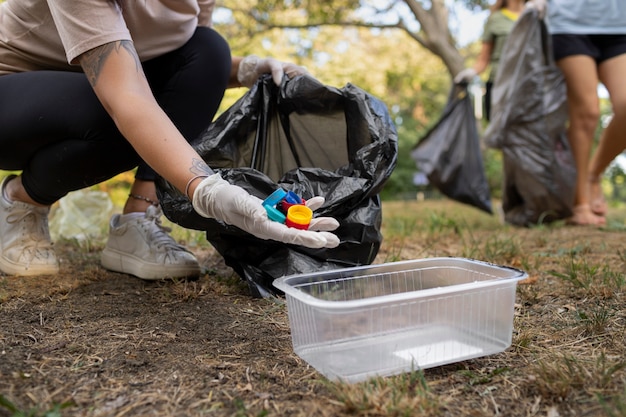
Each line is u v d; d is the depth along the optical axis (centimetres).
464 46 976
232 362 116
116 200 504
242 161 167
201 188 118
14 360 113
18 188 182
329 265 163
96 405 97
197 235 261
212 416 94
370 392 97
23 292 161
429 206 625
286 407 97
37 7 160
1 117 162
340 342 103
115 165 169
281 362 116
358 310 104
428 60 954
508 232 313
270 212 114
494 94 346
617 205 717
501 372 111
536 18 324
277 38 701
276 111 174
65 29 128
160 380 107
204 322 140
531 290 168
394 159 163
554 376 105
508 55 337
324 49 766
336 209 156
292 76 179
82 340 126
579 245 256
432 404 96
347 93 167
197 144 159
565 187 330
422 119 1049
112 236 188
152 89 183
